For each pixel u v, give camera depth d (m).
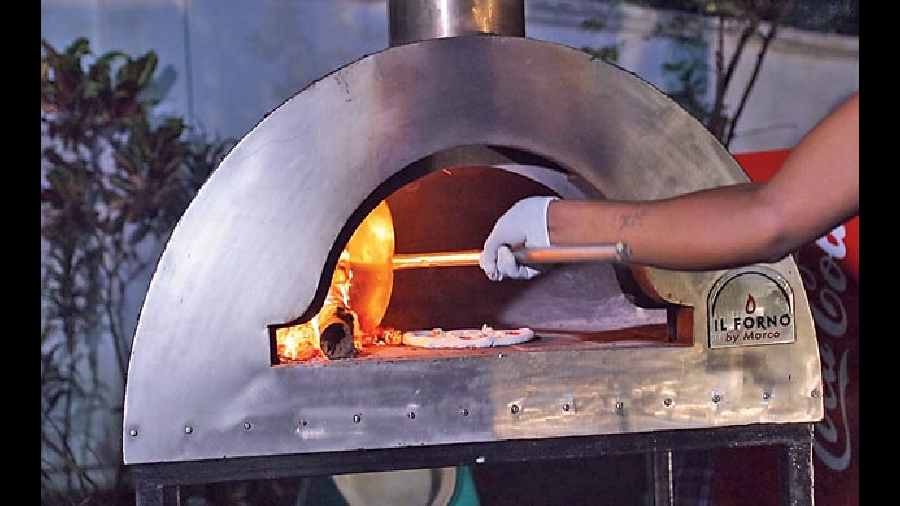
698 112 2.22
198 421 1.12
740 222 0.84
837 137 0.81
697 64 2.21
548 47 1.18
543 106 1.18
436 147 1.16
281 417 1.12
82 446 2.05
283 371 1.12
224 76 2.07
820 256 1.62
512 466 1.88
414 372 1.14
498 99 1.17
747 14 2.21
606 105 1.19
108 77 2.03
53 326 2.04
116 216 2.06
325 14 2.09
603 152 1.19
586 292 1.53
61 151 2.04
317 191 1.13
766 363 1.20
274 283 1.12
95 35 2.04
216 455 1.12
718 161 1.21
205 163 2.07
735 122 2.23
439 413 1.14
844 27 2.23
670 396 1.19
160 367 1.11
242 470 1.13
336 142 1.14
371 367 1.13
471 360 1.15
